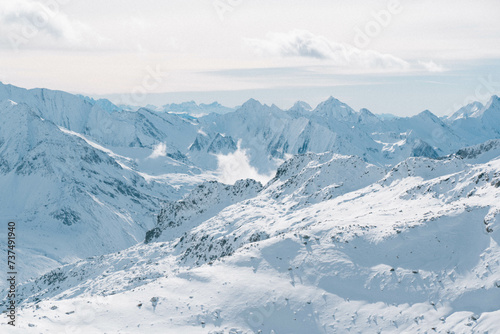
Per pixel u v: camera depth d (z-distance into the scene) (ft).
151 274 370.12
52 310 188.44
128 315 184.44
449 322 159.02
